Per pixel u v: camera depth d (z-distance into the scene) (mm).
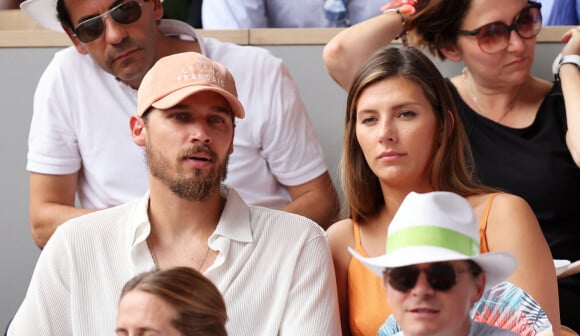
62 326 8812
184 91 8742
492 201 9039
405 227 6707
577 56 11180
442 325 6602
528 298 7980
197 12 14008
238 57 11547
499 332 7516
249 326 8680
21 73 12625
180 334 7113
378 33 11391
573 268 9672
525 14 10945
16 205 12594
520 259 8688
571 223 10781
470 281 6703
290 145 11398
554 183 10750
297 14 13430
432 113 9156
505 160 10930
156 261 8930
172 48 11531
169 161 8773
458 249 6621
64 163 11367
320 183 11477
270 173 11539
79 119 11320
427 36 11570
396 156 9039
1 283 12531
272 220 9109
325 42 12547
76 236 8945
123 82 11281
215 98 8859
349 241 9547
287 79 11648
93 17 10812
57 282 8836
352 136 9477
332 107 12570
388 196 9320
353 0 13445
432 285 6586
